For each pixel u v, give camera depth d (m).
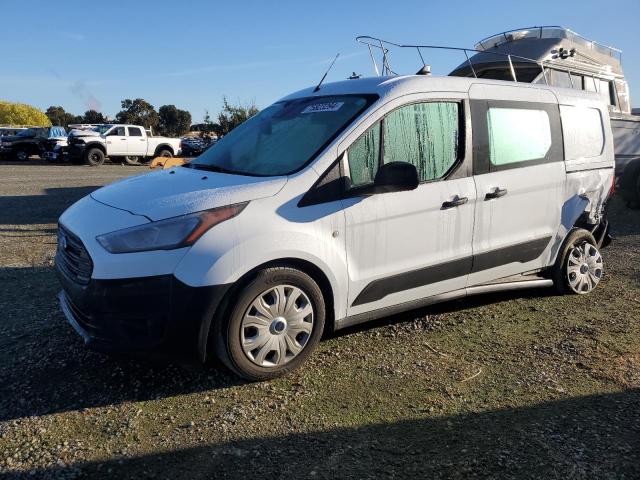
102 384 3.48
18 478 2.59
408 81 4.12
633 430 3.00
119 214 3.40
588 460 2.75
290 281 3.49
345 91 4.22
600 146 5.54
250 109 28.17
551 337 4.30
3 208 11.38
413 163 4.04
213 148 4.66
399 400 3.34
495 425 3.06
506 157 4.60
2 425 3.01
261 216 3.38
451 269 4.29
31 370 3.64
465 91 4.38
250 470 2.67
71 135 27.45
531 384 3.54
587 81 10.54
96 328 3.22
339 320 3.80
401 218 3.92
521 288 4.93
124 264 3.12
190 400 3.31
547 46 9.70
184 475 2.63
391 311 4.09
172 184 3.74
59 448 2.81
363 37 4.74
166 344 3.20
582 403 3.30
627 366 3.79
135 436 2.93
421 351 4.04
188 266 3.16
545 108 4.99
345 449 2.84
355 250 3.75
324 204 3.60
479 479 2.61
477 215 4.37
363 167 3.80
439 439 2.93
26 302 5.01
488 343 4.20
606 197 5.55
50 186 15.89
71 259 3.49
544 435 2.96
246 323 3.38
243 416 3.14
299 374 3.66
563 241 5.17
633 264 6.50
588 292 5.42
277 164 3.84
